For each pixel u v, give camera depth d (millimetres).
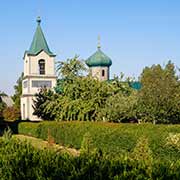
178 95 33656
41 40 72188
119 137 27359
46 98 52031
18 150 11742
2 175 9078
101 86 44438
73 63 47000
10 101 103625
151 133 23922
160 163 7645
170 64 35094
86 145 21719
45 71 71500
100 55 72250
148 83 34781
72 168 8031
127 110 36969
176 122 34438
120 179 6938
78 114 44781
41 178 7695
